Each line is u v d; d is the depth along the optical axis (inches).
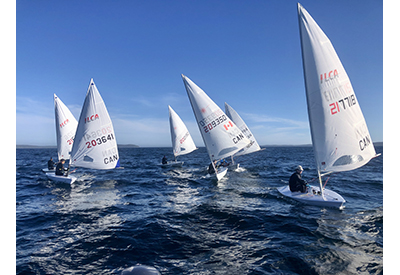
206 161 1283.2
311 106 328.5
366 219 283.3
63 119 771.4
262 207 343.0
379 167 818.2
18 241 232.8
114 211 337.1
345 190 450.6
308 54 323.3
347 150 323.6
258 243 224.5
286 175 672.4
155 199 410.9
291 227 262.2
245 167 871.1
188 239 235.9
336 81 320.2
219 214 315.0
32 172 766.5
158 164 1106.1
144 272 141.3
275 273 173.2
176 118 1103.0
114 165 621.9
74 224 282.2
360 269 176.1
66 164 950.4
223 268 181.5
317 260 189.9
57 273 175.8
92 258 198.7
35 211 336.5
